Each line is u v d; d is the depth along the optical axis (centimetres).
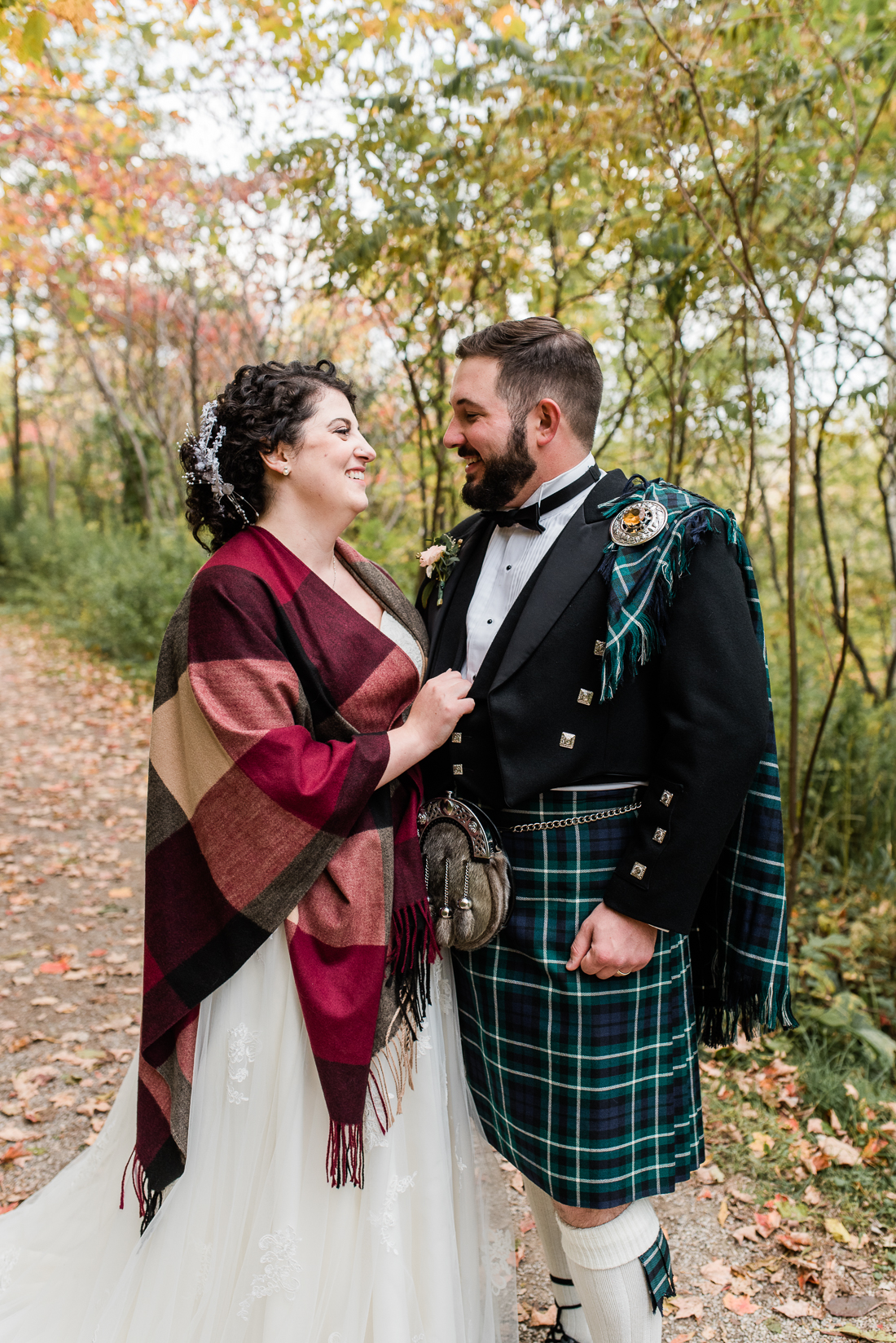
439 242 368
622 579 133
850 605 600
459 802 144
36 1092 253
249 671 132
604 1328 139
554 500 148
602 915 134
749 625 132
